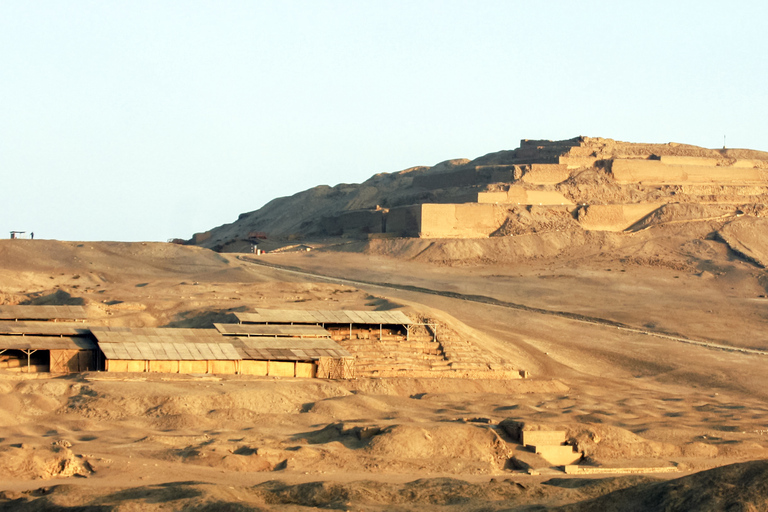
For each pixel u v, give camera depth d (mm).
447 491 53125
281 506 47125
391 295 145125
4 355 87625
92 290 134375
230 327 97000
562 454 69188
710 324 137000
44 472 54406
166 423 70312
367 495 51344
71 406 72375
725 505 45531
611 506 47656
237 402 76812
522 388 100375
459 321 121312
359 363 98500
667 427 82750
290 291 135750
